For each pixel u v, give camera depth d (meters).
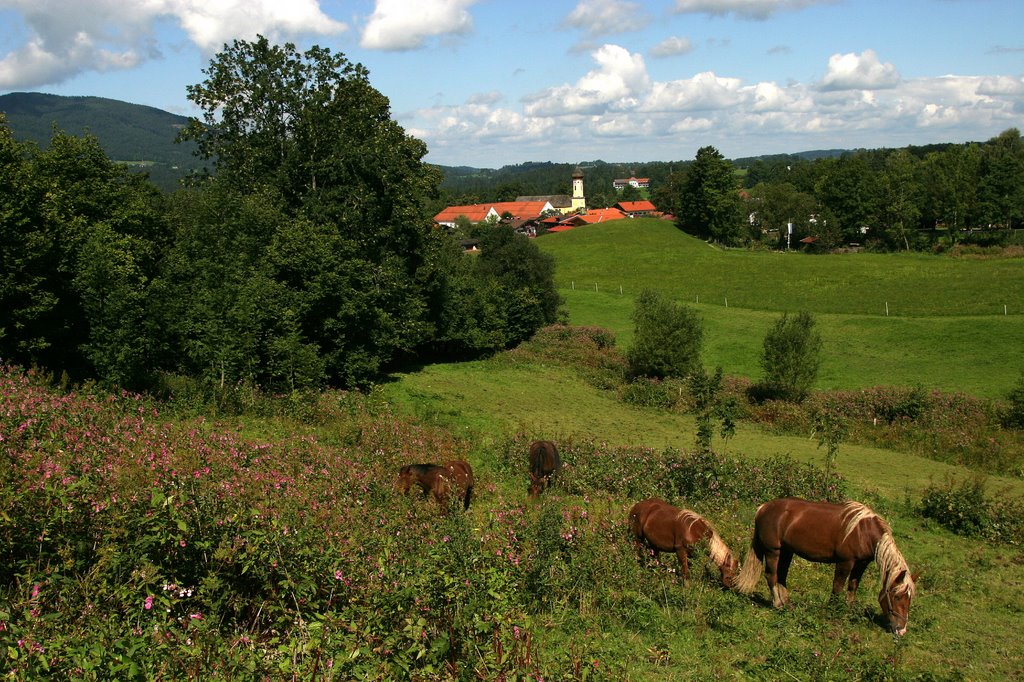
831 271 86.25
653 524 12.16
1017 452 28.66
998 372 44.75
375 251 39.81
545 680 6.78
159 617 6.66
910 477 24.12
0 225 22.69
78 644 5.79
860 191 115.00
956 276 76.88
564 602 9.54
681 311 43.78
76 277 23.38
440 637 6.93
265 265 32.12
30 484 8.12
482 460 21.31
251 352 26.33
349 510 11.38
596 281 89.25
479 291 51.06
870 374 46.69
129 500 8.17
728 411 21.95
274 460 14.59
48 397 15.06
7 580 7.10
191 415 19.47
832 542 10.90
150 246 38.38
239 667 6.14
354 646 6.29
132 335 21.70
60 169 35.94
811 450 27.95
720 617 10.12
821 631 9.96
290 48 38.28
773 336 39.62
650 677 8.12
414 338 41.38
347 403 26.22
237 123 38.44
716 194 122.62
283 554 7.74
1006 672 9.48
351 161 38.19
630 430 30.62
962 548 16.53
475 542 9.36
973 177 114.12
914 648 10.05
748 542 14.92
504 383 40.81
